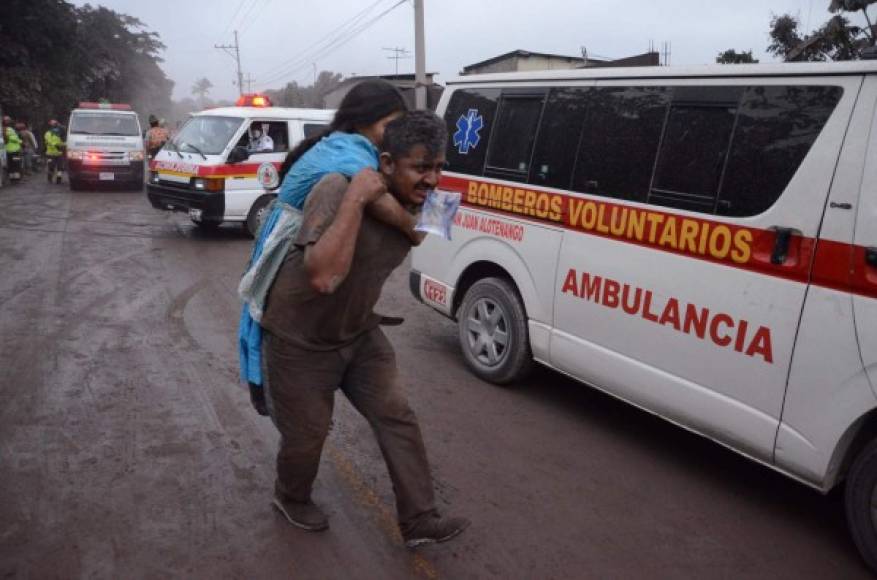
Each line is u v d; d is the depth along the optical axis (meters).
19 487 3.33
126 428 4.01
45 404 4.27
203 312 6.54
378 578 2.84
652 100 3.90
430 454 3.94
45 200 14.31
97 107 18.36
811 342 3.11
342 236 2.28
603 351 4.11
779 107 3.35
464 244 5.13
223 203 10.18
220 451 3.80
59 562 2.80
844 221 3.02
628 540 3.24
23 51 27.66
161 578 2.75
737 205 3.42
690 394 3.63
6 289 6.97
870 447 3.00
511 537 3.19
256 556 2.93
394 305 7.36
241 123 10.44
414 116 2.43
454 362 5.52
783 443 3.25
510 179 4.72
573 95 4.36
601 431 4.40
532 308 4.60
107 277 7.71
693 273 3.59
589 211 4.16
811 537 3.37
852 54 8.53
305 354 2.67
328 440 4.02
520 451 4.06
